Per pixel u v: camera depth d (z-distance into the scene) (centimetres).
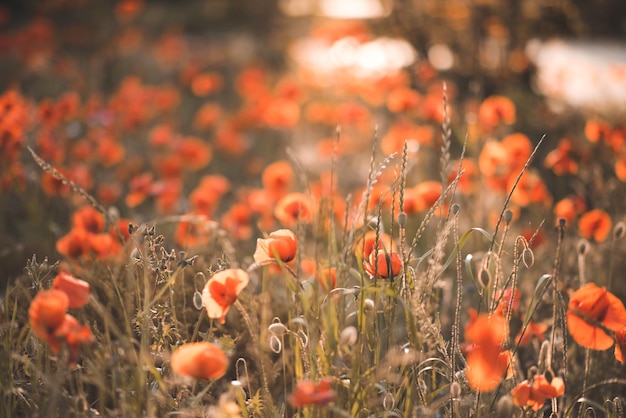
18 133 387
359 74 868
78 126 571
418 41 852
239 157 656
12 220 435
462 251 379
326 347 201
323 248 300
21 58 854
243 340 267
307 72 945
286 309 289
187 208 468
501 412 186
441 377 246
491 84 809
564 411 236
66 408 204
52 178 410
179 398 216
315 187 399
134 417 189
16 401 219
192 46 1407
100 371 202
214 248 310
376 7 954
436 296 237
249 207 463
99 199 479
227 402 192
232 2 1920
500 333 202
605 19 979
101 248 294
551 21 825
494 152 361
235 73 1120
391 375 208
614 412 219
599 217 320
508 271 346
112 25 1318
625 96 747
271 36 1602
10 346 227
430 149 524
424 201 300
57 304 174
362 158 622
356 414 201
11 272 363
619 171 388
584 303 197
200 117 668
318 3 1806
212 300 197
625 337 202
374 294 226
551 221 405
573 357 268
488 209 425
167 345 231
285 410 225
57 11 1370
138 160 558
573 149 445
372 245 229
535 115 702
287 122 625
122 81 974
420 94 802
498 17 812
